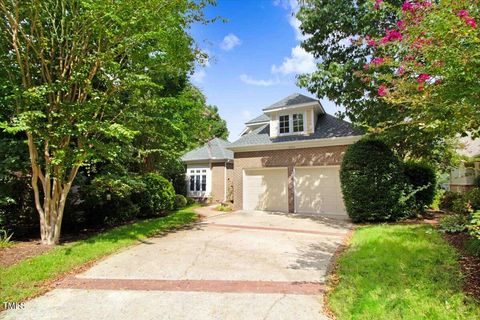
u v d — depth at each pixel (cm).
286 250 673
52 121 700
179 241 771
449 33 349
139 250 678
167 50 833
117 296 425
